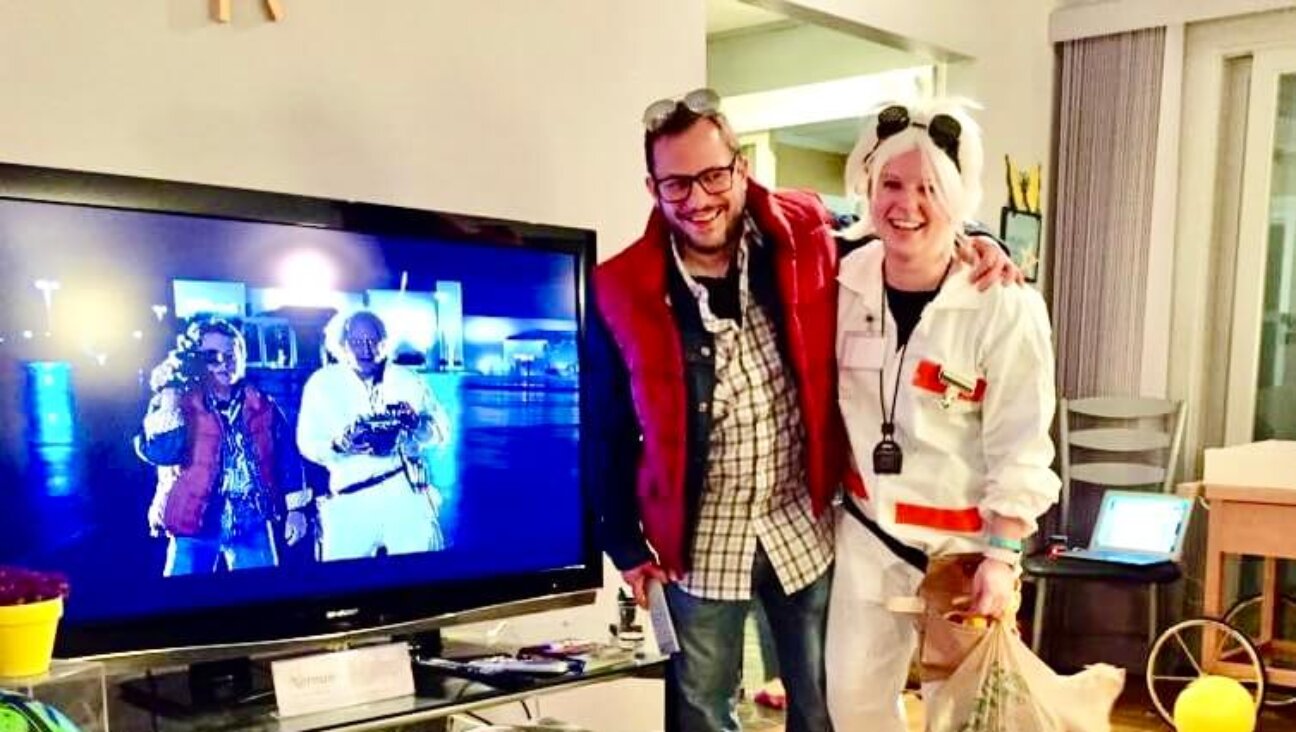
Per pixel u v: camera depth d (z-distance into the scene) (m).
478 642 2.29
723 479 1.95
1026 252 4.12
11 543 1.64
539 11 2.55
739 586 1.96
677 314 1.92
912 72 4.15
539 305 2.21
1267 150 3.94
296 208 1.89
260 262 1.86
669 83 2.84
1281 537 3.30
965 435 1.89
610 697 2.70
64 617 1.68
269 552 1.87
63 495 1.68
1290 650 3.56
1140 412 4.00
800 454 1.99
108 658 1.71
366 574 1.98
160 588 1.77
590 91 2.66
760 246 1.93
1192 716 2.83
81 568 1.70
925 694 1.92
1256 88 3.94
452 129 2.40
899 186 1.81
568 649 2.15
